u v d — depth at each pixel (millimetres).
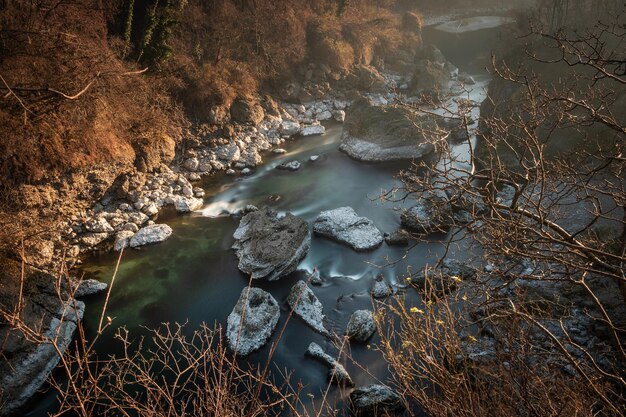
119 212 18750
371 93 34062
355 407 10414
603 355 10117
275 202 20156
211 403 4473
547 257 5051
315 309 13719
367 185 21391
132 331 13320
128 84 21953
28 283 13461
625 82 5906
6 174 16422
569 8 34344
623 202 6141
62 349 12273
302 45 33656
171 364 11914
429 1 67750
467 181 6074
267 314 13250
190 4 28750
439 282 13797
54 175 17469
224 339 12789
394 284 14867
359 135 24344
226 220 18938
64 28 20531
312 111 30891
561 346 4309
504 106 23422
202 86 25828
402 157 23531
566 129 19422
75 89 18484
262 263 15414
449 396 4547
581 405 4473
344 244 17047
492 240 5785
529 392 4906
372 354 12195
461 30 56875
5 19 18453
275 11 32844
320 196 20562
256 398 4660
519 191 5547
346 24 38188
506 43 33375
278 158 24422
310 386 11336
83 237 17141
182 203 19578
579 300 12414
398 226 18141
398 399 10352
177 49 27188
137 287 15133
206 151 23938
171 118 24297
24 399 11242
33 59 18344
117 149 19641
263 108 28641
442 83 34406
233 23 30641
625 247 5926
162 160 22125
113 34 25016
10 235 14672
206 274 15703
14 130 16750
